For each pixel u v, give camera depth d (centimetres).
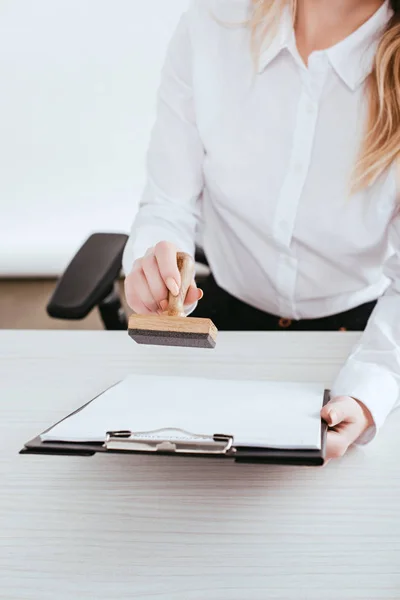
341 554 61
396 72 103
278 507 67
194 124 121
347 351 101
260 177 116
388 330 93
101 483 71
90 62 199
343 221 113
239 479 72
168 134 122
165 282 81
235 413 71
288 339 105
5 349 102
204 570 59
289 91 112
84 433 64
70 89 202
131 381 85
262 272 125
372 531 64
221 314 131
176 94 121
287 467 74
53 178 210
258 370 95
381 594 57
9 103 203
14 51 198
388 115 104
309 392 80
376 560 60
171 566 60
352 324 124
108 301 123
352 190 109
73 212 212
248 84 114
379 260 117
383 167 106
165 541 63
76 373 95
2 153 208
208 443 62
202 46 117
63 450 63
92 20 195
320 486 70
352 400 78
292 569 60
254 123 114
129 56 198
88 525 65
